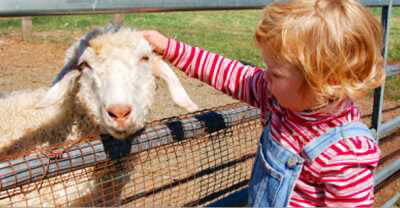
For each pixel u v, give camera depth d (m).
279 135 1.61
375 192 3.73
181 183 2.92
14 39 10.31
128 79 2.21
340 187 1.45
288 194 1.57
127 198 2.52
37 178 1.50
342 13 1.32
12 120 2.76
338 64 1.32
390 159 3.93
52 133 2.68
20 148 2.63
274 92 1.48
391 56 10.48
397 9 22.06
